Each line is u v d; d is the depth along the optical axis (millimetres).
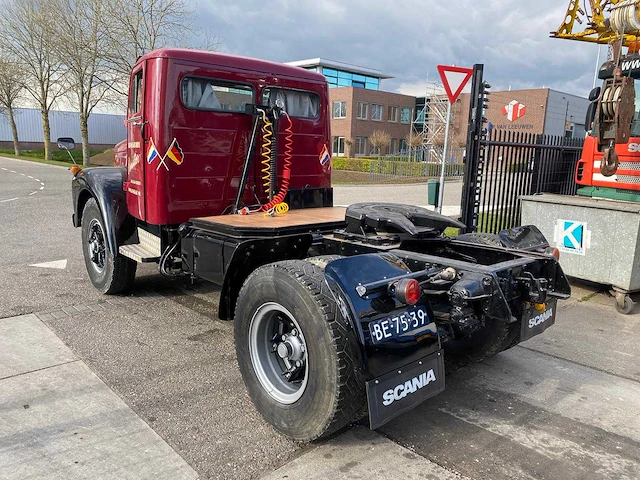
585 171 6754
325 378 2652
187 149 4477
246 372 3215
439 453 2893
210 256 4000
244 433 3033
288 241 3811
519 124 36500
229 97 4695
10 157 39719
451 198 17438
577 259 5910
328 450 2896
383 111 46094
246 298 3139
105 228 5270
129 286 5578
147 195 4516
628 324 5133
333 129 45375
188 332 4621
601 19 7035
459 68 6586
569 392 3678
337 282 2688
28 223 10438
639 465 2824
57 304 5305
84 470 2635
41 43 30703
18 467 2645
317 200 5234
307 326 2715
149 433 2994
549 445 2998
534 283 3199
